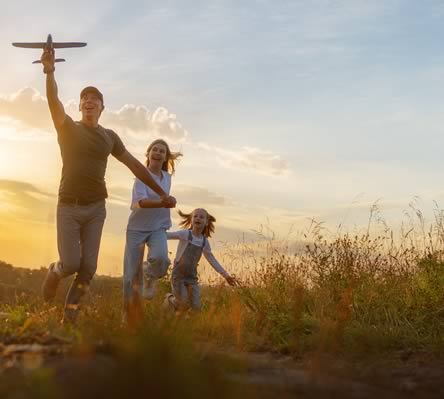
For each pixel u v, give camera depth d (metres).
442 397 3.61
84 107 6.78
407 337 6.39
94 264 6.80
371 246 8.66
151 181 7.17
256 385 3.27
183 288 8.36
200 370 3.09
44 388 2.75
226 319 6.39
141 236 7.25
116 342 3.84
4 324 5.80
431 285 7.95
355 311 7.32
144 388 2.73
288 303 7.50
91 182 6.72
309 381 3.49
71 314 6.36
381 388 3.64
